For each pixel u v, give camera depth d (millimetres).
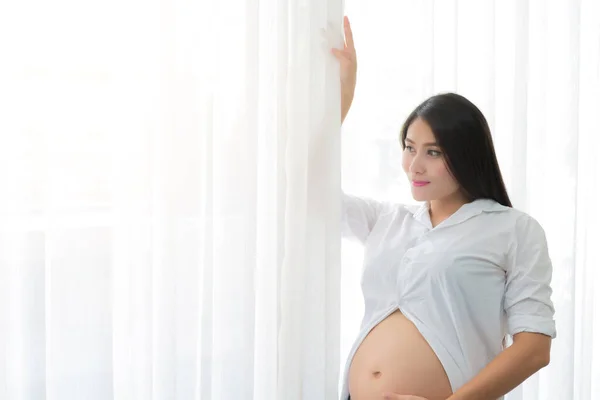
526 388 1775
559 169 1838
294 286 1365
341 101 1433
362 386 1353
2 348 1180
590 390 1927
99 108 1230
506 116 1743
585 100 1915
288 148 1360
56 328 1225
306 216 1373
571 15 1811
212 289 1316
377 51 1582
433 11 1570
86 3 1212
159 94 1259
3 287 1183
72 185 1222
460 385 1324
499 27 1738
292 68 1355
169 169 1274
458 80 1695
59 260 1220
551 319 1313
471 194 1393
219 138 1326
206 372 1318
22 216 1184
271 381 1387
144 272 1264
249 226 1336
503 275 1356
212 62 1292
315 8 1368
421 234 1412
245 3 1314
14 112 1170
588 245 1937
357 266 1604
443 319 1348
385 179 1604
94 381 1246
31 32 1174
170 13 1252
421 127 1356
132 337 1272
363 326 1438
